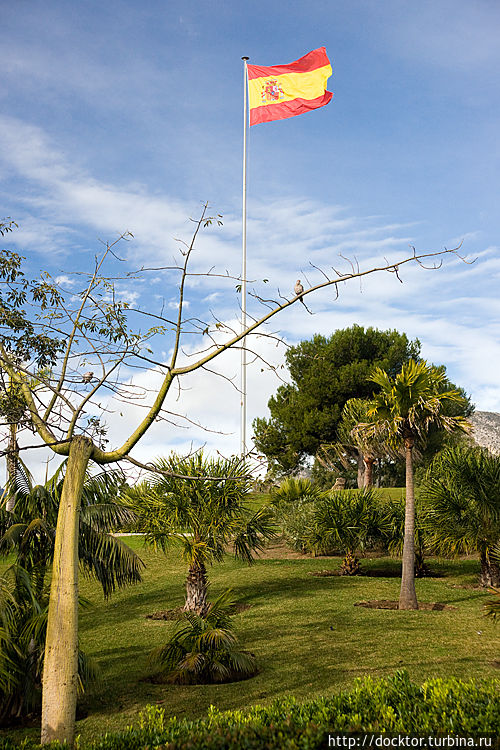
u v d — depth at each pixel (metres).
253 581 18.48
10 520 9.20
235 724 4.50
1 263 7.98
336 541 19.31
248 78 21.89
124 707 8.13
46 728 5.32
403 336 37.12
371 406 15.19
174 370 6.28
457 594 15.74
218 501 13.66
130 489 14.01
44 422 6.63
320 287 6.22
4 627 7.75
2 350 7.12
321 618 13.14
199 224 6.41
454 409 31.48
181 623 13.34
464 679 8.09
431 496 17.08
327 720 4.46
